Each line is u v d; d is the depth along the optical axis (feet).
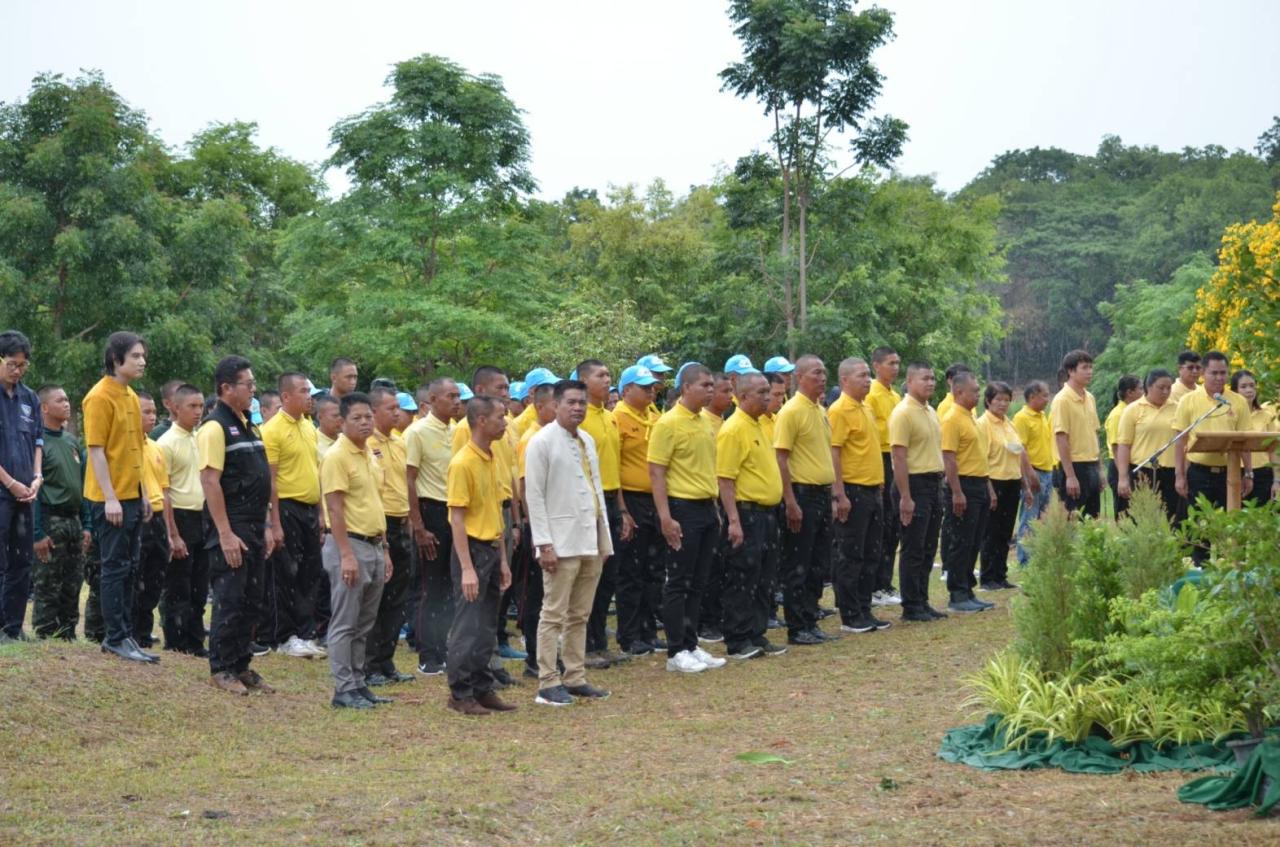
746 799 18.12
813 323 103.91
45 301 92.07
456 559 26.55
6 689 23.36
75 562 30.04
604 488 31.99
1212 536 17.67
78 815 17.87
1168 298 116.88
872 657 29.76
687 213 153.99
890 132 102.63
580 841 16.65
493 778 20.11
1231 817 15.80
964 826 16.16
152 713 24.22
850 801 17.81
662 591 34.09
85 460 31.40
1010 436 40.81
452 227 97.09
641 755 21.57
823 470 32.96
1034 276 226.17
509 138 100.99
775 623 36.91
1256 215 197.88
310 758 21.97
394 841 16.57
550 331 100.32
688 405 30.35
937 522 36.09
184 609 31.17
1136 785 17.81
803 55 96.68
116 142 94.02
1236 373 40.42
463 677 25.93
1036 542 22.35
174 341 91.81
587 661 31.42
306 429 32.48
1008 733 19.86
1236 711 18.80
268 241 124.47
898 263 130.00
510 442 33.14
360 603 26.78
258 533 27.17
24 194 90.74
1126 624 20.26
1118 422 41.39
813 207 110.93
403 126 99.04
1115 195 240.32
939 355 123.13
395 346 93.20
